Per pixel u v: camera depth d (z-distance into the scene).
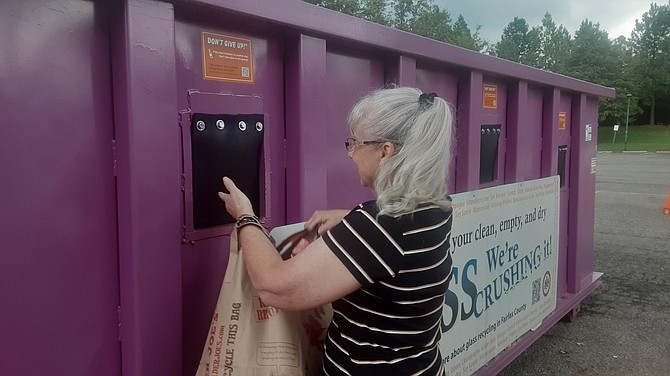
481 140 3.35
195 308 1.75
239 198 1.62
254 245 1.49
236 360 1.50
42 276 1.39
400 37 2.44
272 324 1.53
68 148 1.42
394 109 1.46
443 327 2.76
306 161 2.03
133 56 1.45
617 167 25.17
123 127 1.48
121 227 1.53
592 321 5.00
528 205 3.64
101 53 1.48
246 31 1.86
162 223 1.57
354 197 2.43
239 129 1.85
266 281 1.41
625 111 68.88
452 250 2.80
